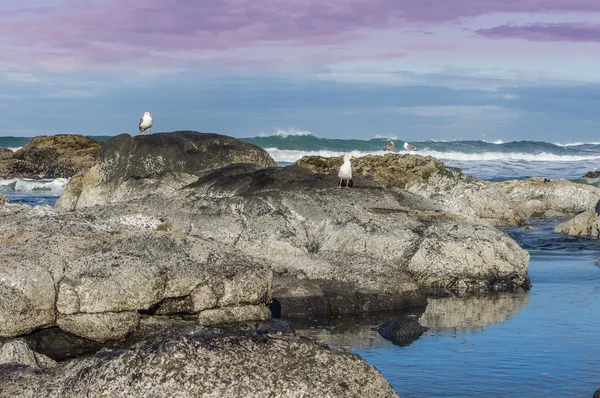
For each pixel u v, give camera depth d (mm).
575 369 10711
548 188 33156
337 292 14891
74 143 51562
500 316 14258
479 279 16781
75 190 26891
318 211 18359
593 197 32812
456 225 17641
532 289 16953
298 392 6984
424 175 31859
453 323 13719
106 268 11422
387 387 7492
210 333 7684
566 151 86375
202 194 20422
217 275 11969
